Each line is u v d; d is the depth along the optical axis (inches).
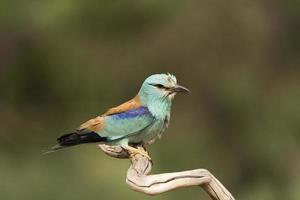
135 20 710.5
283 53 777.6
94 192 650.8
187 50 746.2
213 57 756.0
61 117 722.2
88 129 372.8
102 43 711.1
